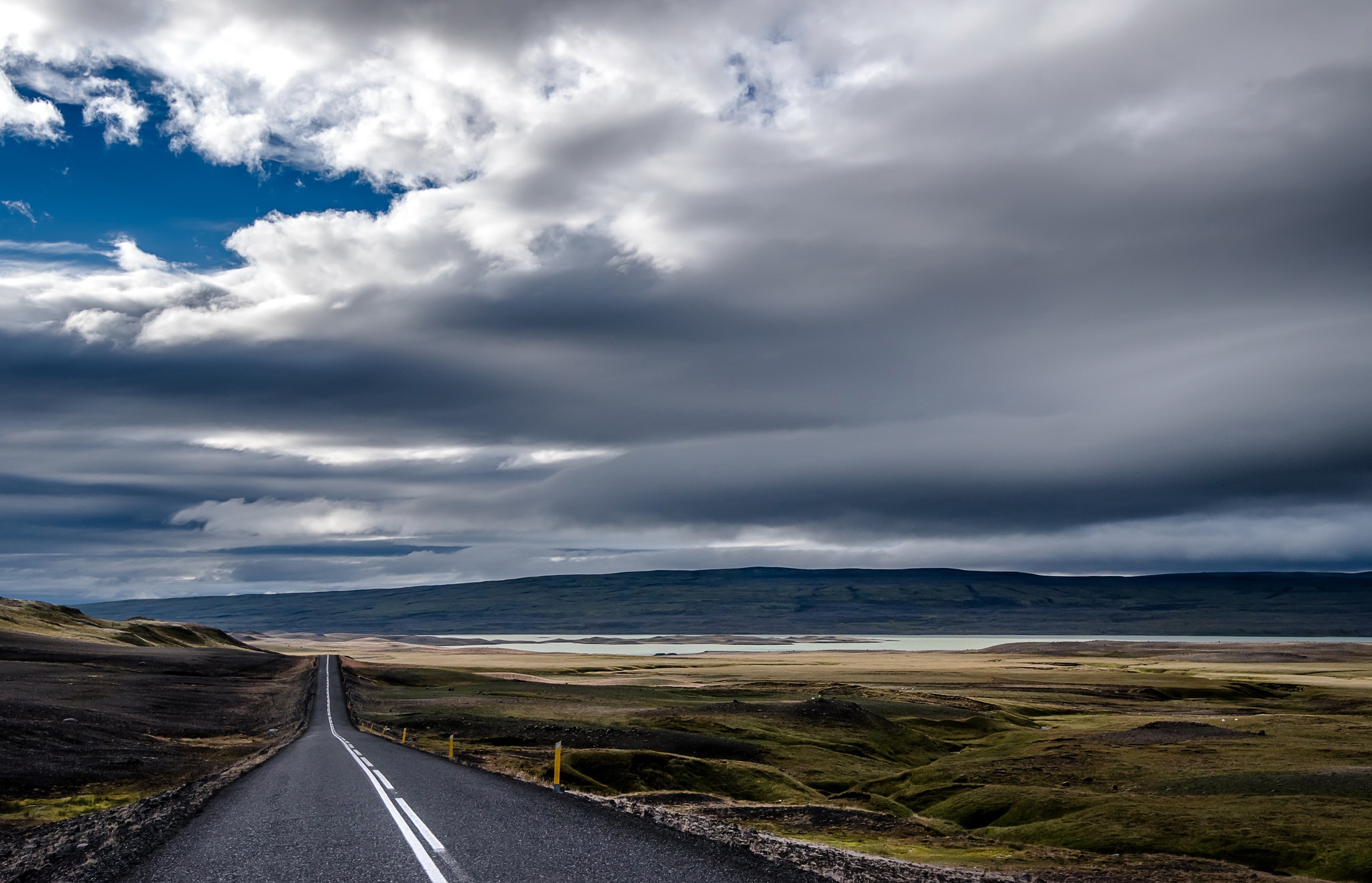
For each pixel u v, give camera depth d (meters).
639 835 16.80
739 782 55.69
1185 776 53.44
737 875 13.48
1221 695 151.25
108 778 38.81
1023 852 28.64
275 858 14.74
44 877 14.16
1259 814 39.97
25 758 40.62
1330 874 32.03
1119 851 36.75
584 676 179.62
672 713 95.81
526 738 72.12
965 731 100.31
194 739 63.47
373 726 75.00
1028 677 177.62
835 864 16.08
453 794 23.28
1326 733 78.62
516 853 14.80
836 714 96.00
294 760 36.66
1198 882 24.20
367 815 19.36
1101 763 61.94
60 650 138.12
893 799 58.59
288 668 163.88
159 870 14.08
